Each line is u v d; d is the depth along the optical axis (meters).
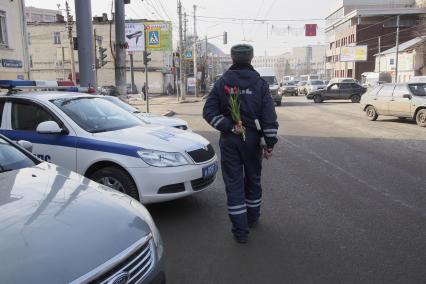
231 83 4.75
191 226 5.40
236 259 4.43
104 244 2.47
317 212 5.90
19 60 23.20
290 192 6.95
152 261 2.73
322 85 45.16
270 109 4.77
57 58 57.66
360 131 15.14
